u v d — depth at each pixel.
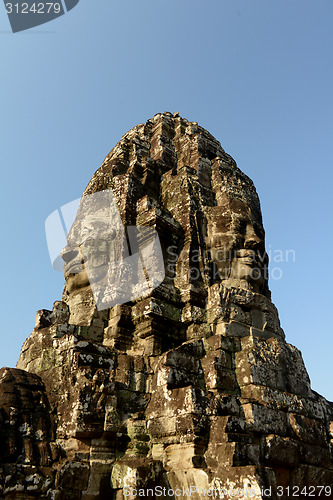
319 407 8.79
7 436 6.65
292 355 9.12
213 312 9.08
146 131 13.25
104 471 6.91
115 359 8.12
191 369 8.03
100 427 7.14
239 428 6.95
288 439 7.48
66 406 7.33
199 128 13.30
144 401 7.84
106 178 11.48
